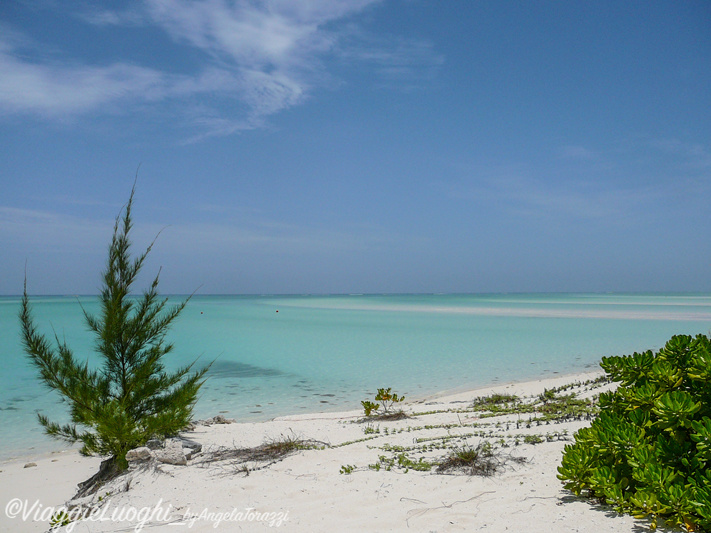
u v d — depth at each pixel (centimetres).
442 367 2069
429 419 1109
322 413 1308
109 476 768
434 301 12381
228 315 6019
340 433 995
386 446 822
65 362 804
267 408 1409
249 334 3472
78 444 1075
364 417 1184
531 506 480
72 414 804
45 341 800
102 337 826
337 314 6194
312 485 628
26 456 986
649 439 445
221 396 1570
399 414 1161
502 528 434
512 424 952
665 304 8581
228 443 922
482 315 5691
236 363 2211
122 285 846
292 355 2441
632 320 4450
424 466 668
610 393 560
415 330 3719
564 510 456
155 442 852
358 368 2067
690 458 405
